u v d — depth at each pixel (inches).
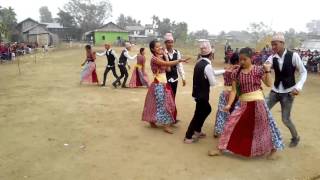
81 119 326.3
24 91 476.7
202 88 252.1
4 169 219.1
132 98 426.6
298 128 307.1
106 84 547.2
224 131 237.8
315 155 244.2
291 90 247.6
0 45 1071.6
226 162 230.4
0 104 389.4
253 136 228.7
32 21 2650.1
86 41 3068.4
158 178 208.4
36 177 209.0
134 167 222.5
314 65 820.0
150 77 641.6
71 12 3764.8
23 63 973.2
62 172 215.5
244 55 223.3
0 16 1795.0
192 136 265.9
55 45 2281.0
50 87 512.4
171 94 289.1
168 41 295.4
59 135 280.1
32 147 254.4
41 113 347.9
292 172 217.6
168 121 285.4
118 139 271.7
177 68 304.0
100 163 228.1
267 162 231.0
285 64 243.6
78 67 837.8
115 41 2642.7
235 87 231.9
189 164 227.1
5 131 289.3
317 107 398.0
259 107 226.2
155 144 261.3
